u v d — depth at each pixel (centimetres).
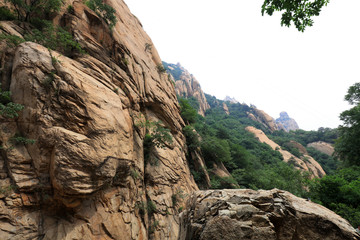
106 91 1366
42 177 930
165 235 1534
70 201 933
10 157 902
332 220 356
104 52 1819
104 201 1108
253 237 346
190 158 2894
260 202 411
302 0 406
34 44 1121
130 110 1775
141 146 1795
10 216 816
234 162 3841
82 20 1741
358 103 2331
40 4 1444
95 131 1079
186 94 9069
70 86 1086
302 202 421
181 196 1962
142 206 1477
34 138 951
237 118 9619
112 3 2469
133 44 2494
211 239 358
